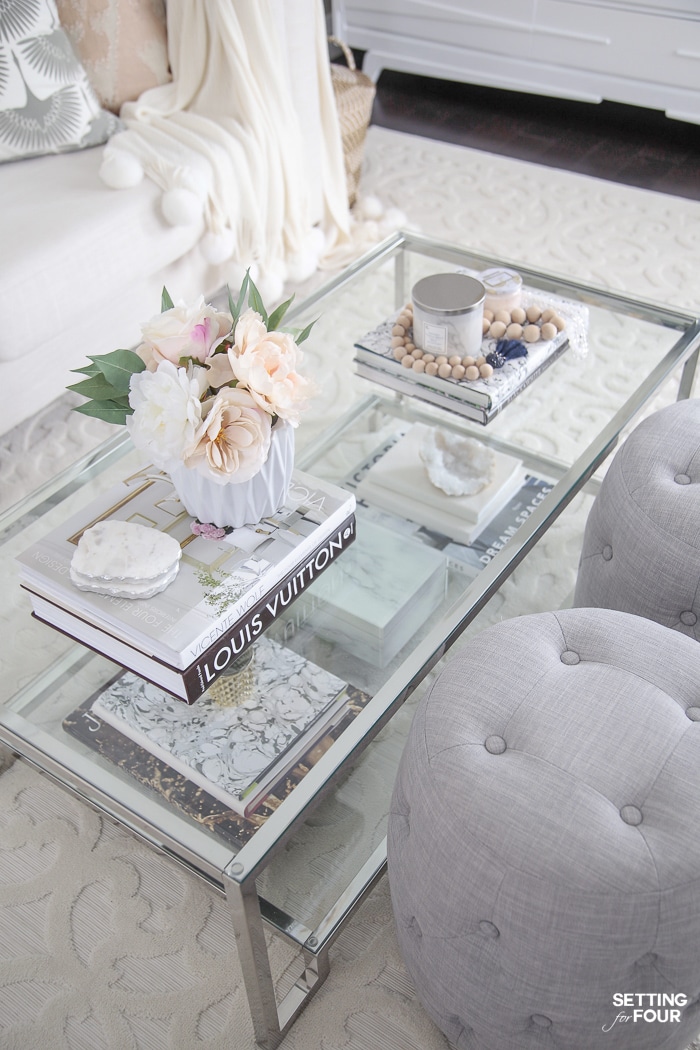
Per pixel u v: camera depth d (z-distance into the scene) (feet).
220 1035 3.59
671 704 3.15
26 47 6.20
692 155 9.15
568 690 3.20
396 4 9.82
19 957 3.84
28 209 5.97
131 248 6.07
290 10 6.77
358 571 4.24
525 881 2.77
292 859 3.60
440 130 9.80
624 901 2.71
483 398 4.55
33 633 3.95
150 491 3.84
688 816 2.84
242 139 6.68
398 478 4.66
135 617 3.31
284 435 3.51
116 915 3.96
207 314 3.37
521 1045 3.16
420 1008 3.65
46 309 5.62
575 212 8.43
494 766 3.00
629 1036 3.00
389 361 4.78
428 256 5.69
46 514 4.13
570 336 4.95
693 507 4.00
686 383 5.60
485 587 3.79
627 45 8.75
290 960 3.78
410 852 3.09
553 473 4.77
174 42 6.81
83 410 3.34
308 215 7.54
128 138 6.40
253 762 3.53
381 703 3.35
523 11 9.09
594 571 4.41
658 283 7.50
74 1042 3.59
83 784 3.40
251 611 3.48
